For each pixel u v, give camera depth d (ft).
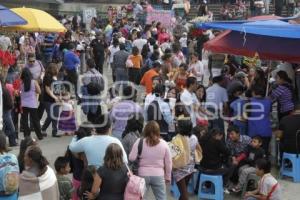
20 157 24.80
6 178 21.88
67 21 107.76
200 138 33.91
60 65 64.08
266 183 30.60
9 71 53.36
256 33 37.04
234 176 35.06
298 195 34.73
